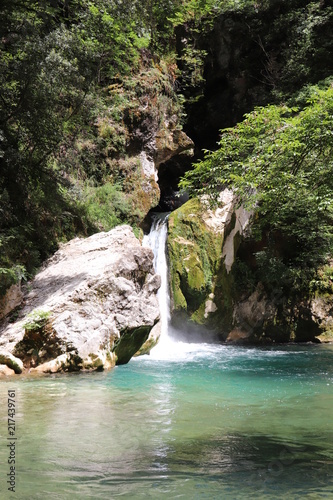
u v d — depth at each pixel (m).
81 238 13.96
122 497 4.02
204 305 14.98
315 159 12.62
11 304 10.73
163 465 4.77
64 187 14.44
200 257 15.19
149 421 6.35
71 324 9.86
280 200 13.48
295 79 21.31
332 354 12.84
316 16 21.47
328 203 12.43
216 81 23.75
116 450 5.20
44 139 13.42
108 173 16.22
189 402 7.48
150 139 17.34
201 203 15.65
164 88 18.58
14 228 12.44
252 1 22.69
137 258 11.48
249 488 4.21
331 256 15.97
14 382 8.72
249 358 12.09
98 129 16.11
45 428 5.98
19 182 13.22
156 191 17.11
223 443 5.48
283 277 15.09
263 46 22.98
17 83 12.73
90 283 10.36
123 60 16.98
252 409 7.09
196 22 22.48
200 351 13.28
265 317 15.33
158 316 11.15
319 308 15.35
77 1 13.52
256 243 15.37
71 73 12.58
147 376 9.54
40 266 12.61
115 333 10.25
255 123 12.80
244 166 12.34
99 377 9.30
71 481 4.34
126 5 13.38
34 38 12.20
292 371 10.33
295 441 5.57
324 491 4.14
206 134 23.95
